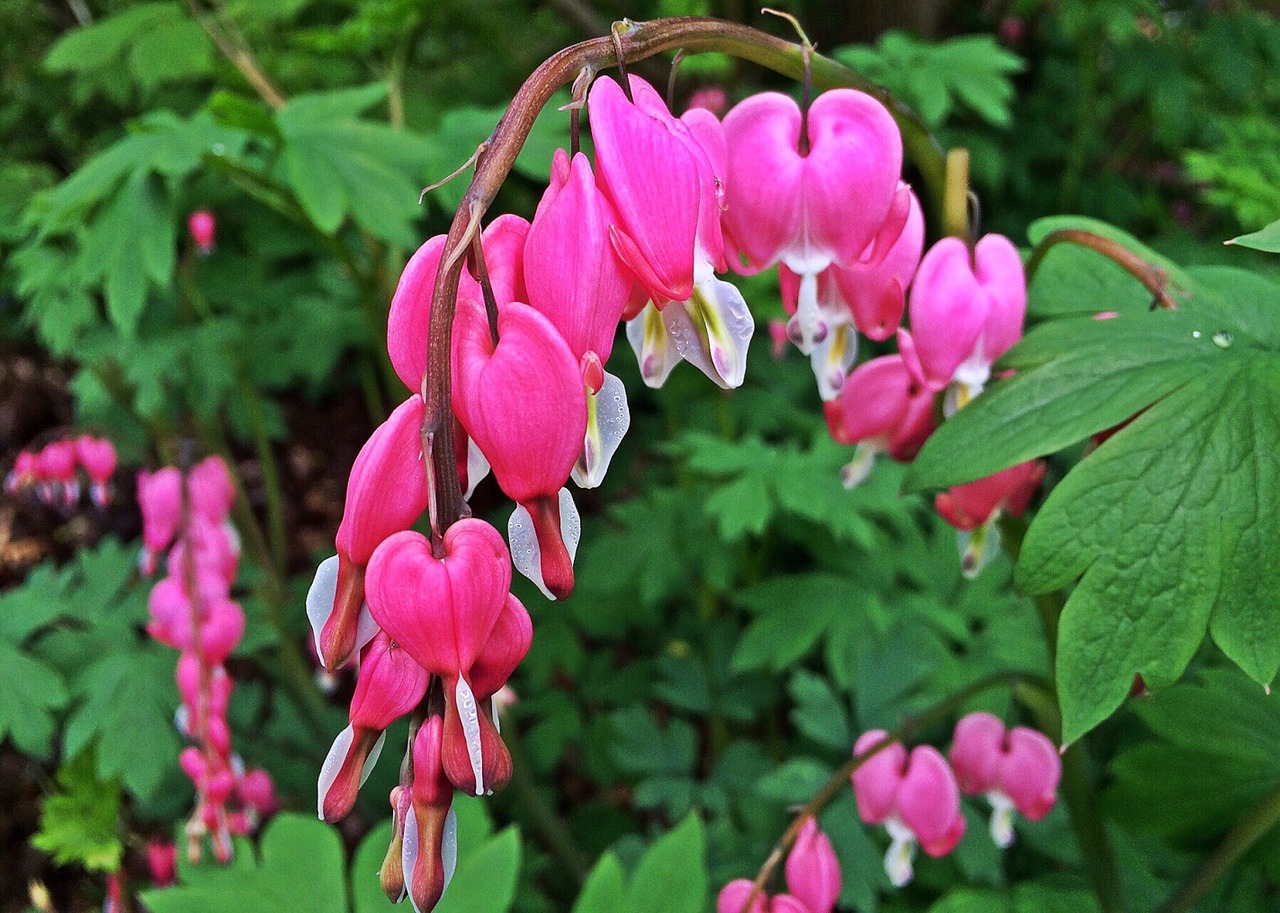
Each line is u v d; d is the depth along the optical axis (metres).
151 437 1.29
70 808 0.88
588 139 1.04
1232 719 0.54
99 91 1.41
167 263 0.87
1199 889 0.54
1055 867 0.76
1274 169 1.01
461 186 1.00
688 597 1.19
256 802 0.85
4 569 1.46
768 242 0.43
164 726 0.89
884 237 0.44
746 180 0.43
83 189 0.87
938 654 0.90
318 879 0.66
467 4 1.29
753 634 0.96
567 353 0.36
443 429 0.36
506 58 1.40
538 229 0.37
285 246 1.22
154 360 1.02
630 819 1.11
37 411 1.67
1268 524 0.43
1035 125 1.55
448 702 0.36
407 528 0.36
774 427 1.18
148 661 0.91
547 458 0.36
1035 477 0.49
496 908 0.64
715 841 0.87
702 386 1.13
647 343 0.40
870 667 0.88
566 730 1.08
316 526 1.56
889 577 0.97
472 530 0.36
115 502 1.56
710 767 1.17
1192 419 0.45
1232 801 0.55
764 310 1.03
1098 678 0.44
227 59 1.16
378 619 0.36
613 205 0.37
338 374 1.73
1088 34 1.42
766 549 1.07
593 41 0.39
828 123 0.43
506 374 0.36
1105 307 0.51
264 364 1.29
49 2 1.43
